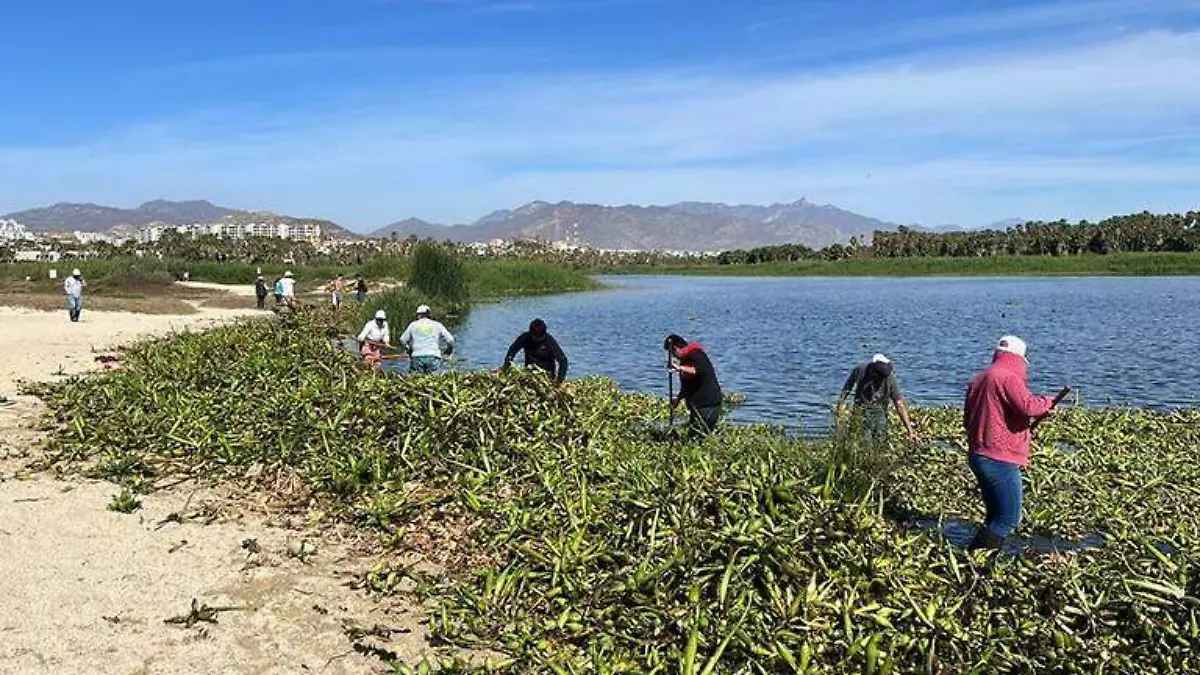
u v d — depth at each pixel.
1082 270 101.88
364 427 10.70
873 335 34.66
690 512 7.69
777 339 33.53
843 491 9.29
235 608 6.91
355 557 8.13
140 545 8.20
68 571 7.48
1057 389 21.27
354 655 6.29
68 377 16.72
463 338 34.12
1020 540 9.69
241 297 51.59
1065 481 11.49
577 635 6.50
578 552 7.55
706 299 61.66
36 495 9.62
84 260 78.81
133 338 26.52
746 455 10.34
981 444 8.48
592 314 47.19
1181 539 8.71
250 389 13.23
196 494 9.86
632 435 13.02
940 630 6.16
